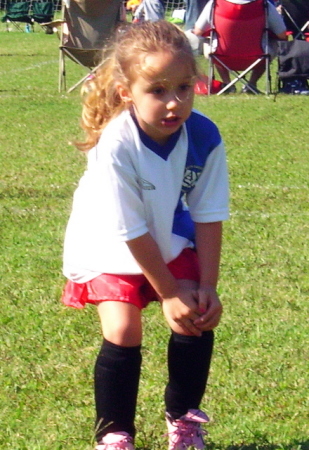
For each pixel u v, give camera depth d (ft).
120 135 9.42
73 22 42.01
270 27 41.34
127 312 9.66
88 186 10.07
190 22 53.72
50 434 11.07
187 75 9.09
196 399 10.28
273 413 11.59
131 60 9.17
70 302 10.30
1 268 17.39
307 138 31.32
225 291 15.96
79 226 10.10
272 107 38.14
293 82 42.88
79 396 12.16
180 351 9.99
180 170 9.70
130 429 10.00
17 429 11.22
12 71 52.95
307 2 49.47
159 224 9.71
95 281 9.84
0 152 28.73
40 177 25.07
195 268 10.04
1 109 37.76
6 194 22.98
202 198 9.94
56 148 29.40
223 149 9.98
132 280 9.78
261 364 13.01
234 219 20.58
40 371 12.85
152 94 9.10
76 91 43.50
